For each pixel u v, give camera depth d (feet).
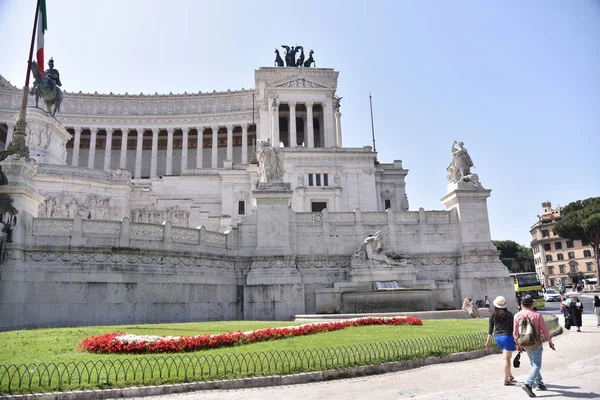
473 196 112.98
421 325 69.21
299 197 205.57
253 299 96.84
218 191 226.38
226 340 50.08
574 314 78.84
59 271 79.61
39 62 111.65
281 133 316.40
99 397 32.89
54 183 165.48
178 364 39.91
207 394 34.14
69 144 329.11
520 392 32.14
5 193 79.36
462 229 111.24
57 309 78.23
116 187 177.68
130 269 84.58
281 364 39.83
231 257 101.65
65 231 82.58
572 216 286.05
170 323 79.66
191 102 332.80
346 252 107.34
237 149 339.77
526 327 32.76
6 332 60.75
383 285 99.35
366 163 218.18
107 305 81.30
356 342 51.60
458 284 108.17
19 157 82.79
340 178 215.10
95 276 81.51
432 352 47.32
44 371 34.83
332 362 40.83
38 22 111.96
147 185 231.30
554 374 39.01
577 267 377.91
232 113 319.88
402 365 43.62
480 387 34.40
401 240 109.91
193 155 339.77
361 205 213.05
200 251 95.86
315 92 285.43
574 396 30.19
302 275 103.96
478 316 92.38
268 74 294.87
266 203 105.50
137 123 322.75
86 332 60.13
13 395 31.58
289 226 106.63
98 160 333.42
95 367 37.19
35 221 81.71
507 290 106.73
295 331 57.98
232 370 37.91
